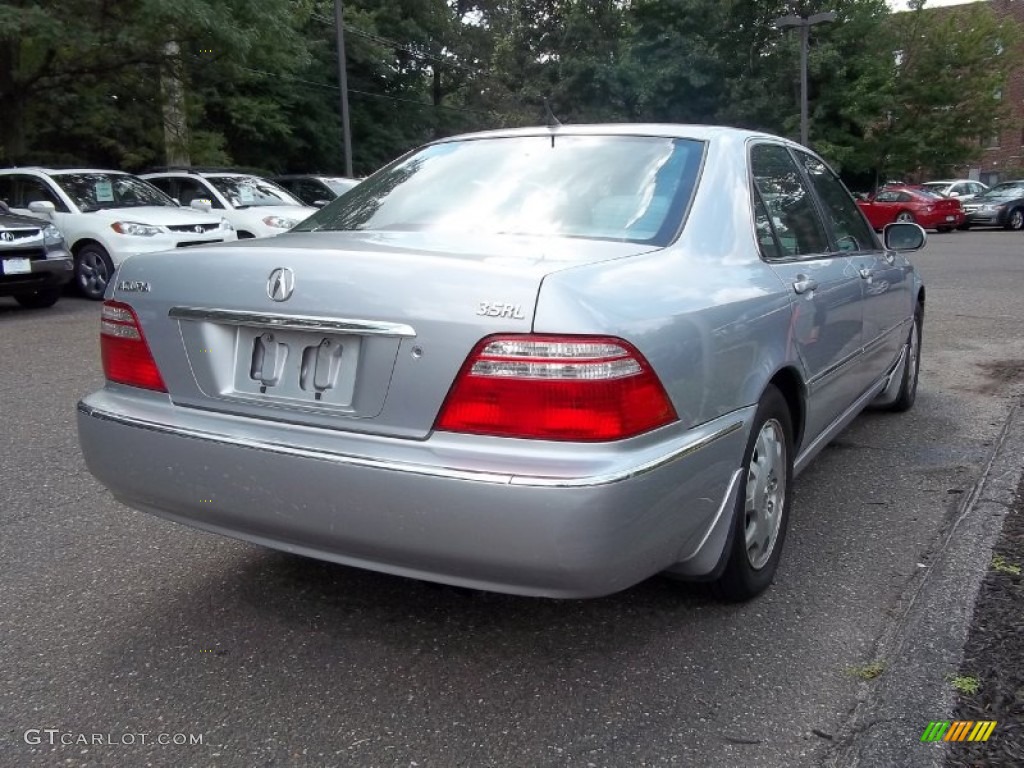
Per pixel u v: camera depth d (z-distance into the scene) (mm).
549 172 3438
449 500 2418
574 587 2432
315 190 16609
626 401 2422
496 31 43250
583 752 2467
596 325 2396
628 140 3514
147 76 18188
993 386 6801
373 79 34062
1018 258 17641
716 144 3490
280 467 2656
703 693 2740
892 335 5156
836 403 4188
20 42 15086
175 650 3004
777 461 3387
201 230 11953
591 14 41156
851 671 2848
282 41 17312
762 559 3340
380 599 3373
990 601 3240
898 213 27734
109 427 3004
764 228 3506
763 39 34969
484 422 2432
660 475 2488
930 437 5453
